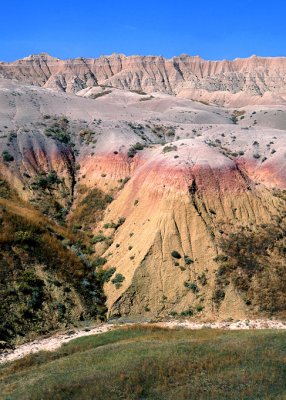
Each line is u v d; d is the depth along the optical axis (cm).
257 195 5900
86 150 7362
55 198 6525
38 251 5025
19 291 4512
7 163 6688
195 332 4012
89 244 5731
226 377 2797
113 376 2881
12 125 7594
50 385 2838
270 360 2975
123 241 5472
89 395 2686
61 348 3869
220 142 7712
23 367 3503
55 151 7119
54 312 4509
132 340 3778
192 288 4781
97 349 3575
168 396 2656
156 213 5425
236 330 4072
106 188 6569
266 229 5434
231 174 5866
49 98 9581
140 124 8550
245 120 11050
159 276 4872
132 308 4703
